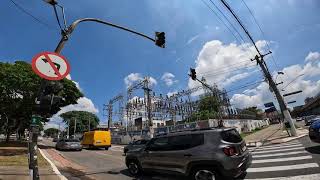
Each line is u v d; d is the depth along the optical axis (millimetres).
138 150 10438
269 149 17141
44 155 20375
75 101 34281
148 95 43469
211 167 7891
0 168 12078
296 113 131750
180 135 8922
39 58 6598
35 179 6316
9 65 26344
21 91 27422
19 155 18984
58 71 6844
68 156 21344
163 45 11000
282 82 30016
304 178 8000
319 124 12547
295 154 12805
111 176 10867
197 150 8164
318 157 11102
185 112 64438
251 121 62156
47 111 6613
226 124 49250
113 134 57188
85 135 33969
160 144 9477
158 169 9367
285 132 35156
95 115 102188
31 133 6488
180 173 8570
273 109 29688
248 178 8750
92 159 18641
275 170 9547
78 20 8680
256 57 28125
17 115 32625
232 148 7801
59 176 10414
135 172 10508
